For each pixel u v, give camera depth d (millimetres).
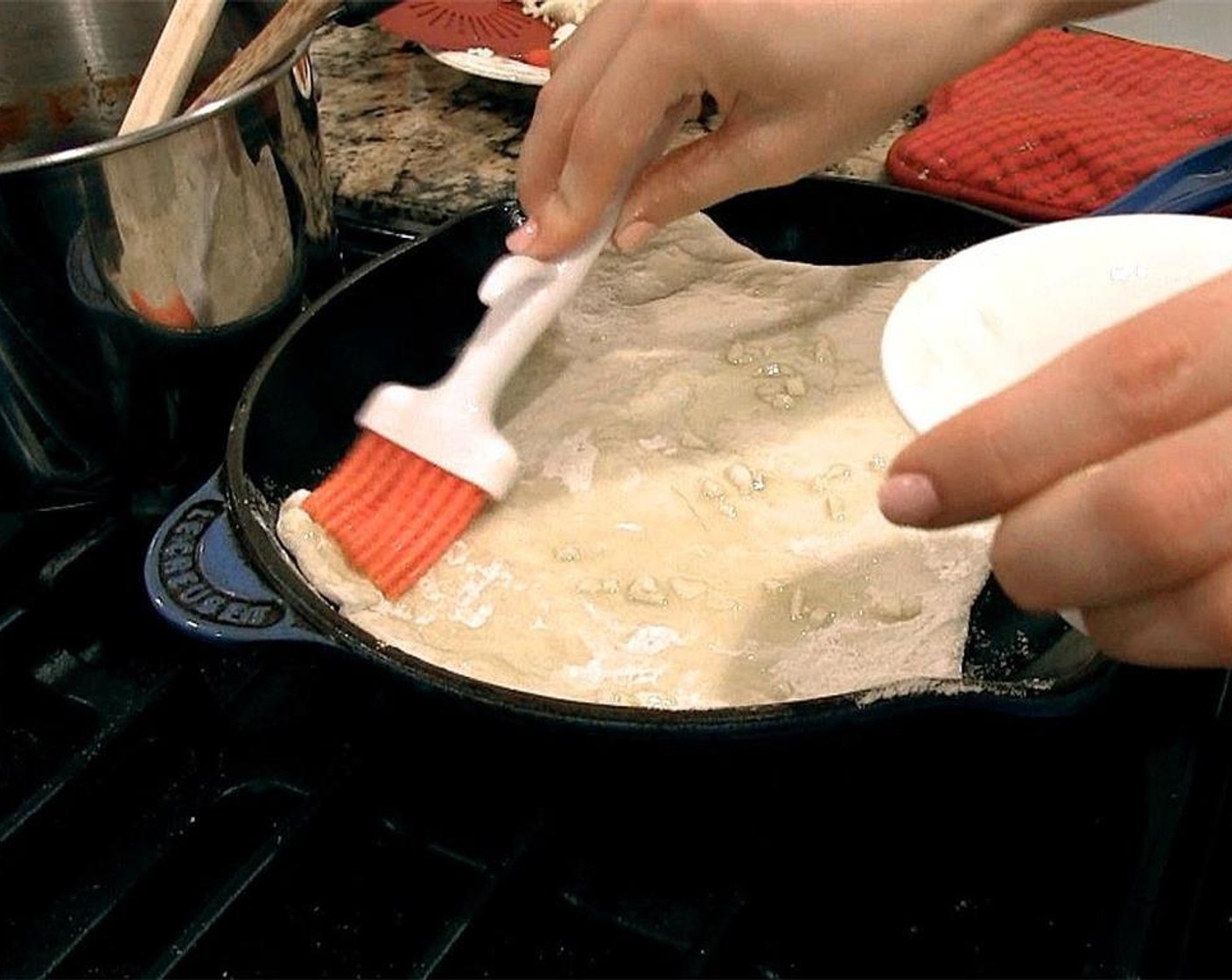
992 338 649
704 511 771
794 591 738
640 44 702
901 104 726
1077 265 665
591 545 759
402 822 665
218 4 792
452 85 1007
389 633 722
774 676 708
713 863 652
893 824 653
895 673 700
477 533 763
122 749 681
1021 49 980
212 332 777
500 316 755
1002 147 877
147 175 729
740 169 739
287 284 802
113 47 896
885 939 635
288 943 643
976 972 625
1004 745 658
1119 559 522
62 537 775
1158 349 510
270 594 659
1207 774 658
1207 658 551
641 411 810
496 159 936
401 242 881
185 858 667
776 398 812
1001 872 643
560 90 726
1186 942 625
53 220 723
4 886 656
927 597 730
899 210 838
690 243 854
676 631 726
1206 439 508
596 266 849
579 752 629
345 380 788
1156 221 672
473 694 626
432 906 649
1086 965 620
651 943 638
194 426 800
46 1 876
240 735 688
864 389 813
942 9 706
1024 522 534
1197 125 899
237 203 762
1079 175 867
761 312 844
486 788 668
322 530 735
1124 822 648
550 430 805
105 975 643
